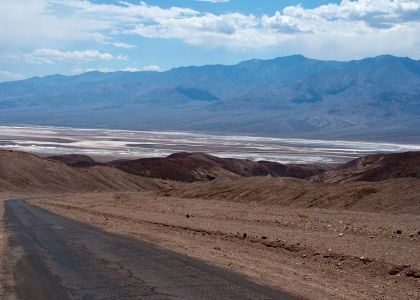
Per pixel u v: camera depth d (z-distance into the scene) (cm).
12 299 1362
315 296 1338
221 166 16900
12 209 4759
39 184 10775
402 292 1397
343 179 10306
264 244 2139
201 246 2181
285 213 3378
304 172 16950
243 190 5934
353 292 1393
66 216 3919
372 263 1661
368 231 2289
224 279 1541
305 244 2014
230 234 2411
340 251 1842
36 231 2886
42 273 1692
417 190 3706
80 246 2270
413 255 1744
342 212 3319
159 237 2486
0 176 10481
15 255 2053
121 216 3747
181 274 1623
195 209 4134
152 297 1361
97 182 12056
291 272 1642
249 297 1333
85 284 1525
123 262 1855
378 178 9044
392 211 3484
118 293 1411
